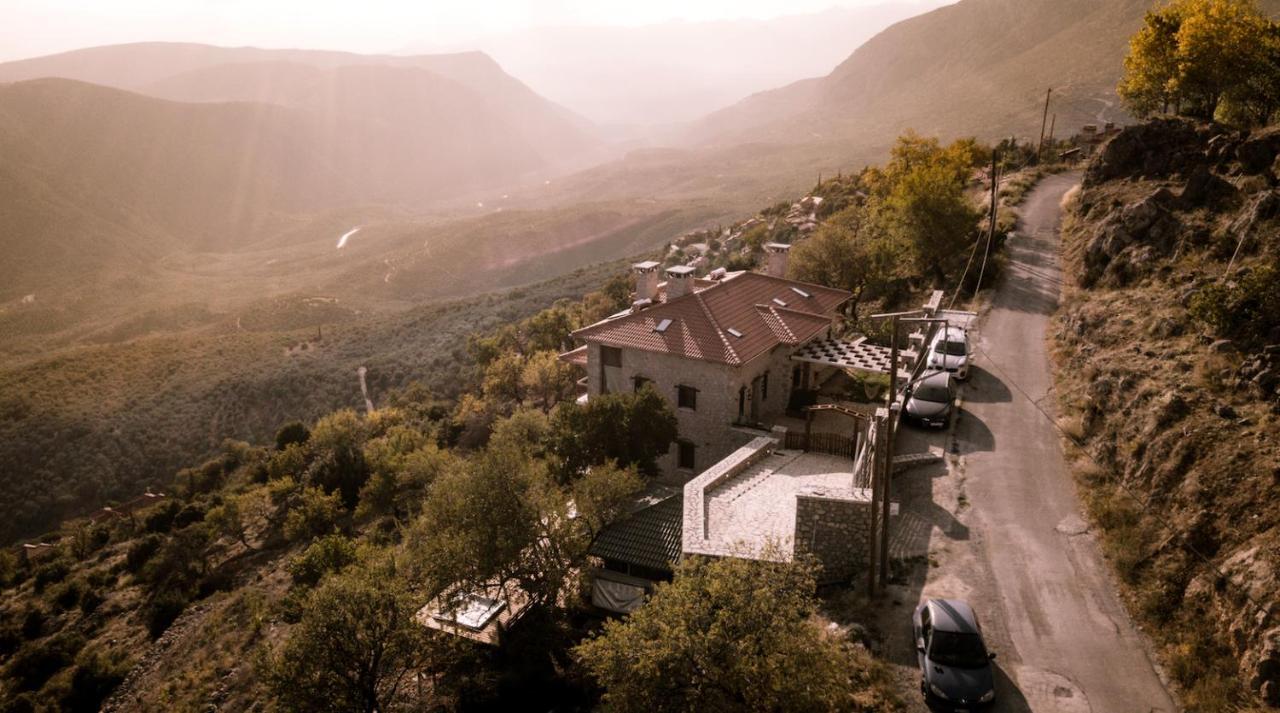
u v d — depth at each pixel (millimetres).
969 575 20578
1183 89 51500
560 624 27234
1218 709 15227
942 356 32875
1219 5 49719
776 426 34844
